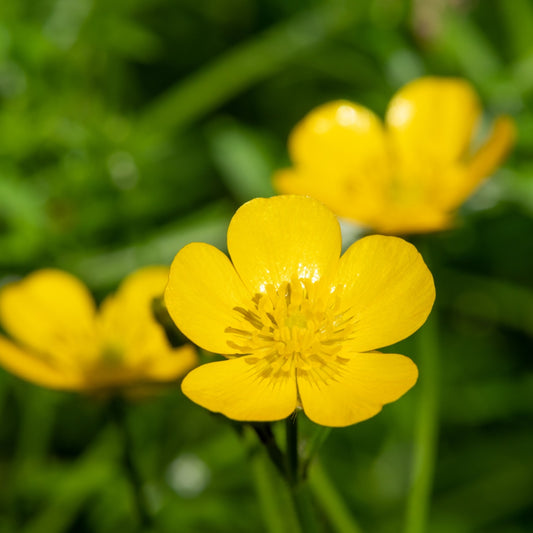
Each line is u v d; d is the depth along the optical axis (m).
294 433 0.29
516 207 0.38
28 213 0.36
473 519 0.36
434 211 0.33
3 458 0.37
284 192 0.33
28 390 0.37
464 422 0.37
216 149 0.39
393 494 0.36
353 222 0.33
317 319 0.30
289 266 0.30
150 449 0.36
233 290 0.30
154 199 0.39
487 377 0.38
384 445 0.37
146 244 0.37
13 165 0.37
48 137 0.37
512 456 0.37
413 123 0.35
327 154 0.35
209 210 0.39
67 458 0.37
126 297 0.34
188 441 0.37
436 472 0.37
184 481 0.34
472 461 0.37
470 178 0.33
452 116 0.35
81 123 0.38
